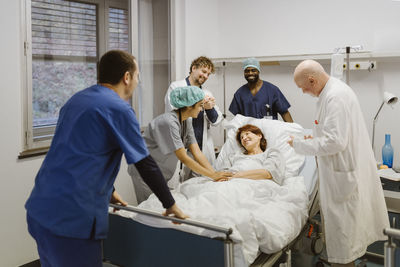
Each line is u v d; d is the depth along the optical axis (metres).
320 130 1.89
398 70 3.07
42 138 2.53
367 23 3.17
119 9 3.06
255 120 2.73
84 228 1.25
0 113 2.19
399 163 3.14
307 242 2.19
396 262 1.30
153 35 3.42
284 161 2.29
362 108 3.26
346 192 1.83
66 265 1.29
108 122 1.24
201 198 1.77
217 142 3.93
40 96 2.50
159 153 2.10
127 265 1.70
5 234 2.25
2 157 2.21
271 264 1.57
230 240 1.35
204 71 2.67
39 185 1.29
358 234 1.88
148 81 3.41
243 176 2.13
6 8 2.18
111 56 1.35
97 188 1.28
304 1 3.45
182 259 1.50
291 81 3.59
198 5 3.69
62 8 2.61
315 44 3.44
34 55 2.44
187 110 2.02
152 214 1.49
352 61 3.12
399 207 2.46
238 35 3.87
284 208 1.78
